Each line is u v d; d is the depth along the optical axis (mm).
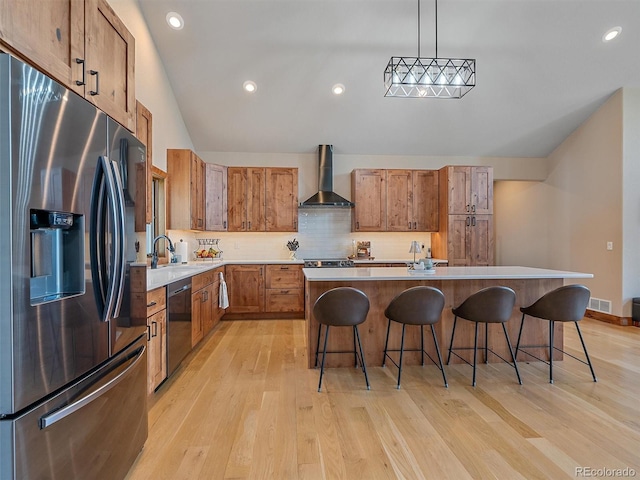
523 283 3289
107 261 1430
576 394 2553
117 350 1538
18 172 1033
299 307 4965
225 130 5066
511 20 3670
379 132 5223
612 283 4645
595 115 4879
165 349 2605
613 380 2803
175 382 2775
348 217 5668
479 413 2273
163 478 1665
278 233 5582
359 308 2613
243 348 3662
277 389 2648
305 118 4922
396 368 3104
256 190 5219
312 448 1896
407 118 4977
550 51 4020
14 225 1021
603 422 2160
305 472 1705
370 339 3164
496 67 4219
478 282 3246
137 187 1774
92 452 1358
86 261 1320
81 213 1293
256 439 1982
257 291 4926
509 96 4645
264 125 5016
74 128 1255
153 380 2375
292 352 3533
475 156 5781
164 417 2227
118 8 2996
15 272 1023
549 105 4789
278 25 3693
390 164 5719
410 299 2613
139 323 1791
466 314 2762
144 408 1844
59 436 1184
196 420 2191
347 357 3139
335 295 2564
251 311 4914
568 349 3588
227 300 4418
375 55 4059
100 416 1413
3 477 1016
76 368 1266
